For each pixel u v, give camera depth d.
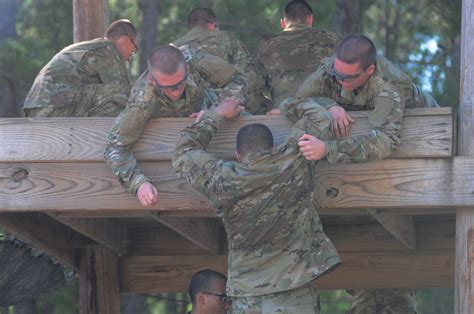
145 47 26.25
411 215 14.07
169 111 11.52
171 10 27.64
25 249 15.09
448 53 26.84
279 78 13.80
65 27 26.53
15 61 24.69
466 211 11.04
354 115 11.08
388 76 11.05
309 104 11.06
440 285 14.74
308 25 14.33
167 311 29.56
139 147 11.52
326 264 10.62
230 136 11.39
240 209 10.58
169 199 11.49
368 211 11.59
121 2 28.70
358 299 15.68
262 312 10.59
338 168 11.22
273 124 11.35
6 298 15.60
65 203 11.73
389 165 11.11
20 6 28.28
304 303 10.65
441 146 10.95
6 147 11.85
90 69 13.38
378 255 14.87
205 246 14.57
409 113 11.04
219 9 26.44
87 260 15.62
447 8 26.28
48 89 13.11
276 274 10.59
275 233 10.61
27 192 11.80
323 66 11.43
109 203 11.66
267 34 25.55
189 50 11.99
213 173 10.66
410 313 15.52
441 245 14.70
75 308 24.81
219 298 12.54
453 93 24.28
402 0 26.97
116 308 15.63
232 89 11.99
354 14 23.67
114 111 13.32
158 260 15.65
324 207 11.23
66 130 11.78
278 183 10.51
